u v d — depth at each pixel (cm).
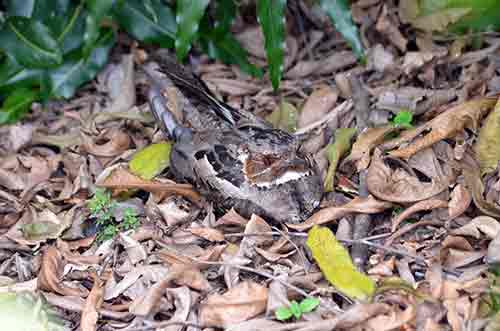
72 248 155
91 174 164
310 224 153
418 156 157
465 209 152
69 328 147
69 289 151
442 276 146
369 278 144
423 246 150
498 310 142
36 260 154
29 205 160
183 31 158
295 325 141
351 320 141
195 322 144
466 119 158
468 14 166
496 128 156
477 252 148
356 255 149
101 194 158
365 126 164
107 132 168
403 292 144
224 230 155
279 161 155
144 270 150
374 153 156
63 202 161
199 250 153
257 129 160
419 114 165
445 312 143
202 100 166
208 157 158
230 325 143
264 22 158
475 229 149
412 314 142
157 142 167
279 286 145
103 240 155
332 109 168
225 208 158
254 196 156
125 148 166
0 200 162
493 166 155
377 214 155
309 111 168
